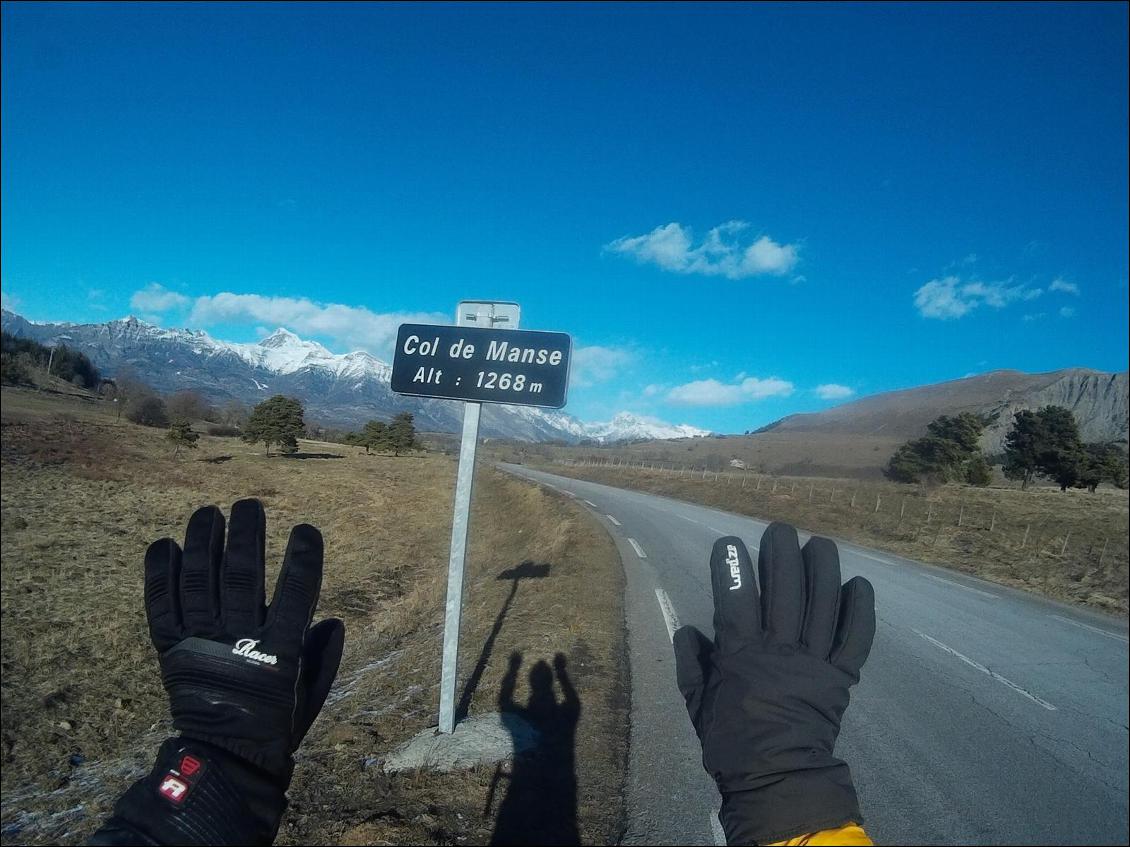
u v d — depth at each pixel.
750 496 34.16
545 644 7.91
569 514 22.39
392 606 12.77
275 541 20.20
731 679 1.36
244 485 32.25
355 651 9.42
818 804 1.21
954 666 8.39
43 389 71.81
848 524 25.91
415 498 31.98
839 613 1.44
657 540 18.20
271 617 1.20
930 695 7.21
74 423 48.66
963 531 24.72
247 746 1.12
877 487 38.44
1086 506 32.91
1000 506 31.83
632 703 6.30
